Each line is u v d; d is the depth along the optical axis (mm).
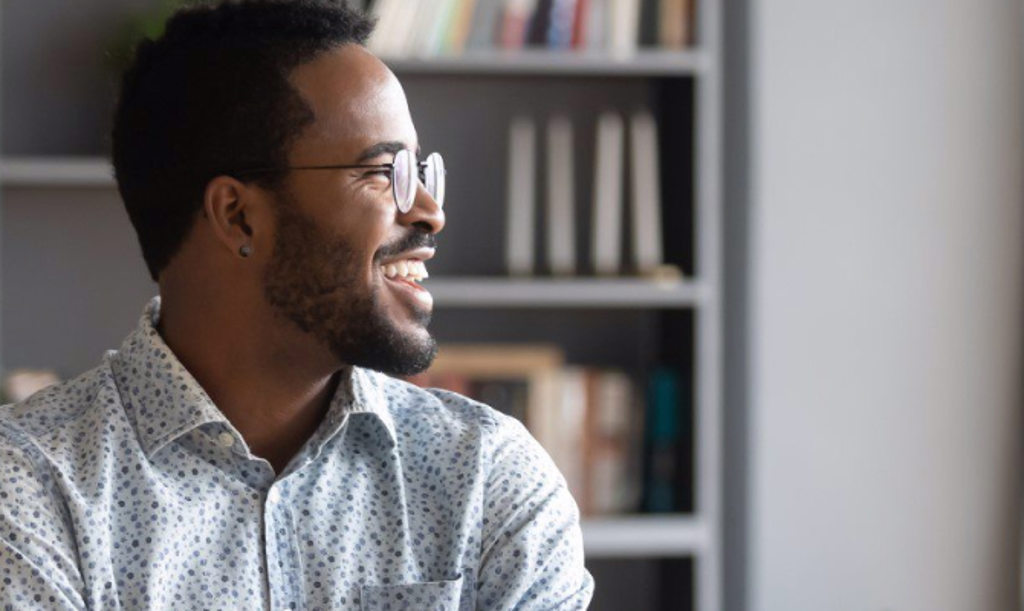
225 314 1833
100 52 4227
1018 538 4117
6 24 4215
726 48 4207
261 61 1826
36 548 1666
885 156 4062
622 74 4156
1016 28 4090
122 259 4258
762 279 4023
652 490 4109
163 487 1748
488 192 4332
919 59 4070
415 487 1888
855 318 4059
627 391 4086
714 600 4008
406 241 1830
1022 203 4102
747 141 4043
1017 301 4105
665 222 4297
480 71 4074
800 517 4051
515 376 4039
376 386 1950
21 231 4227
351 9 1896
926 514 4094
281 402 1843
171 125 1850
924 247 4078
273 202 1808
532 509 1903
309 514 1804
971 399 4102
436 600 1809
